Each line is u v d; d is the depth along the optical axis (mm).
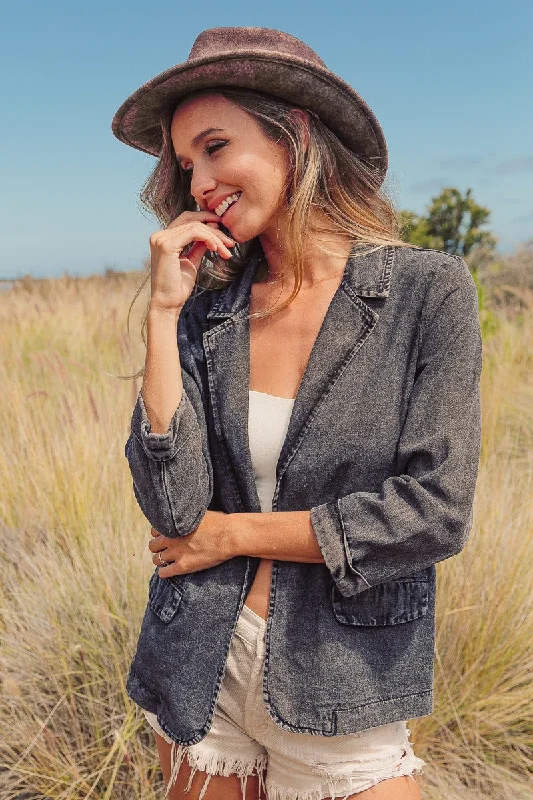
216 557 1539
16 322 8594
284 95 1509
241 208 1542
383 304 1481
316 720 1470
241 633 1545
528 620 2793
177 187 1753
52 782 2424
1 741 2539
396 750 1512
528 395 5738
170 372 1528
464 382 1409
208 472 1572
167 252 1549
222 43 1554
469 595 2830
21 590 3113
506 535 3061
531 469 4031
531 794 2424
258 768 1629
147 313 1664
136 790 2355
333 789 1499
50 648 2826
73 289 11570
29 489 3809
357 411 1464
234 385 1578
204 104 1515
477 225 11438
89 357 6898
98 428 4211
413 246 1534
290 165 1540
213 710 1552
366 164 1647
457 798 2373
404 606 1477
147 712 1685
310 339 1548
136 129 1731
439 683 2693
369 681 1464
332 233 1580
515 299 9633
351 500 1430
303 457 1483
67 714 2654
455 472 1378
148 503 1544
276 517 1483
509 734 2654
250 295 1646
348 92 1510
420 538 1381
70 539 3387
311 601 1497
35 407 4707
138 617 2908
